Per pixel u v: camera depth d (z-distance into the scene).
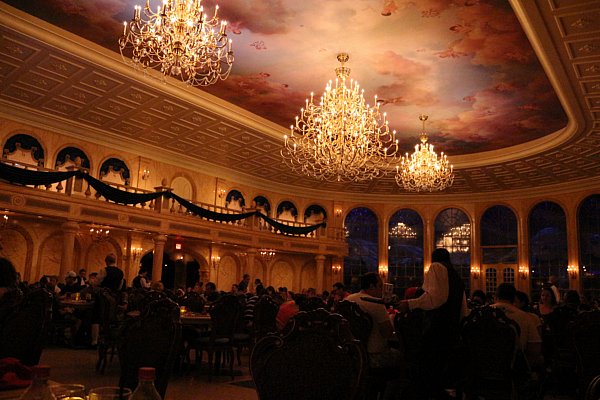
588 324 4.52
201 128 15.80
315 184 22.41
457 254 22.61
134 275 16.98
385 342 5.09
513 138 17.00
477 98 13.94
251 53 11.92
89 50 11.59
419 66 12.30
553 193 20.67
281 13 10.36
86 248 16.23
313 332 2.45
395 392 4.74
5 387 2.32
